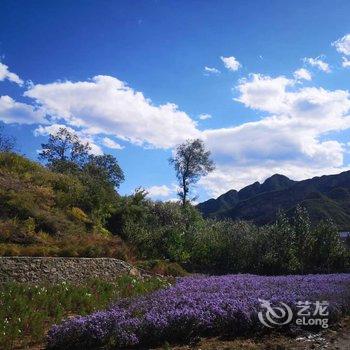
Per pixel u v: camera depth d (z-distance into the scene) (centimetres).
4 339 890
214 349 827
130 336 872
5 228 1867
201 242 2598
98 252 1905
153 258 2319
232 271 2448
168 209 3130
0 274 1479
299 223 2531
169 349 838
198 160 5581
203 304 1017
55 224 2091
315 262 2508
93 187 2712
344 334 948
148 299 1187
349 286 1436
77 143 5059
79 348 884
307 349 827
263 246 2503
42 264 1581
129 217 2653
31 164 2748
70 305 1189
